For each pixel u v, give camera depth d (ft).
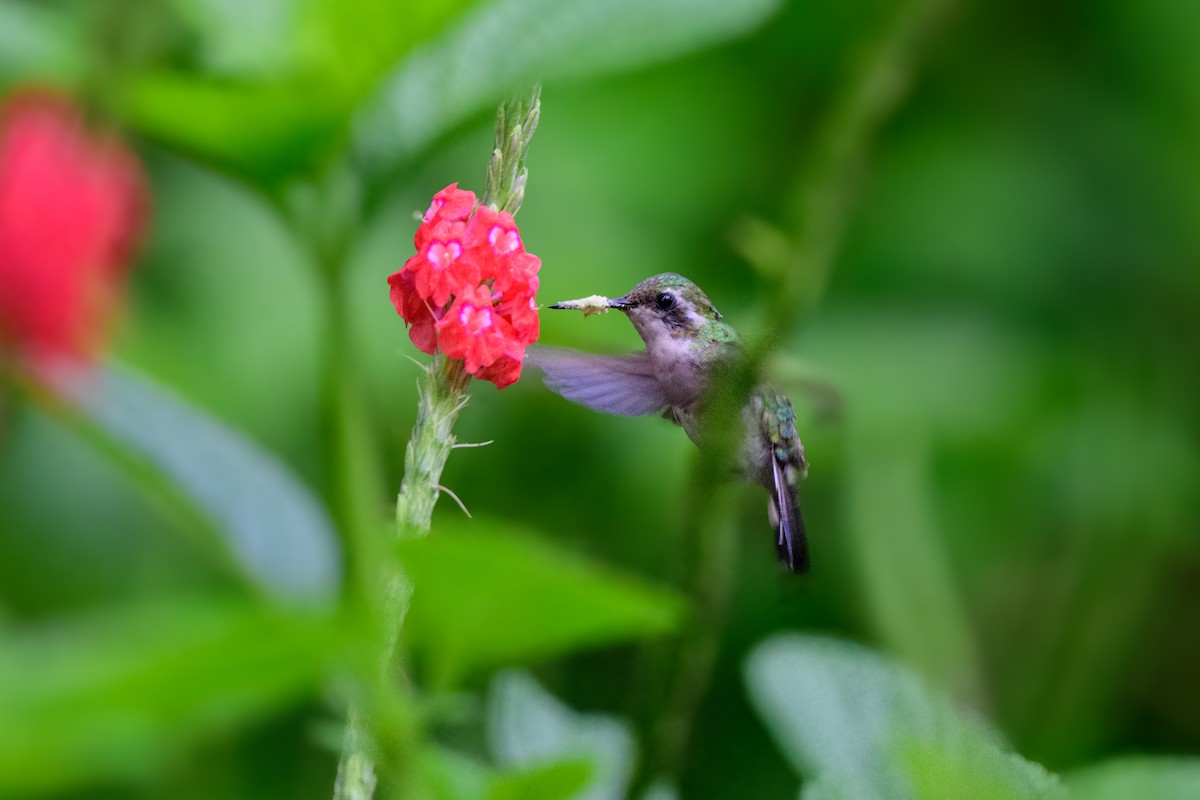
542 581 7.76
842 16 11.38
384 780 7.84
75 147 8.62
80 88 8.29
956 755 7.93
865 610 10.33
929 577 10.17
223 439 8.28
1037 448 11.71
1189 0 11.94
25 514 10.23
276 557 8.25
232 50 8.31
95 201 8.64
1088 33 12.10
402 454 8.24
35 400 8.27
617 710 8.40
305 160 8.25
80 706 7.69
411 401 10.15
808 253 8.33
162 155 11.29
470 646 7.82
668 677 7.91
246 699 7.75
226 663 7.70
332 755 8.65
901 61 8.45
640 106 11.82
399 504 7.87
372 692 7.82
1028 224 11.94
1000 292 11.85
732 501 7.92
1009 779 7.93
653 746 7.91
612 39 8.23
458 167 10.47
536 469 10.76
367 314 10.28
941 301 11.80
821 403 8.27
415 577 7.76
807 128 11.61
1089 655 11.29
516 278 7.88
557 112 11.71
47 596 10.11
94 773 8.13
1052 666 11.36
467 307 7.86
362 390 8.25
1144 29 12.05
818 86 11.66
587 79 8.23
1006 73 12.12
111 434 8.23
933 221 11.85
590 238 11.30
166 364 10.59
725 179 11.66
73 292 8.62
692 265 11.43
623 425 10.72
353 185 8.27
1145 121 12.35
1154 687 11.59
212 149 8.25
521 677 8.09
